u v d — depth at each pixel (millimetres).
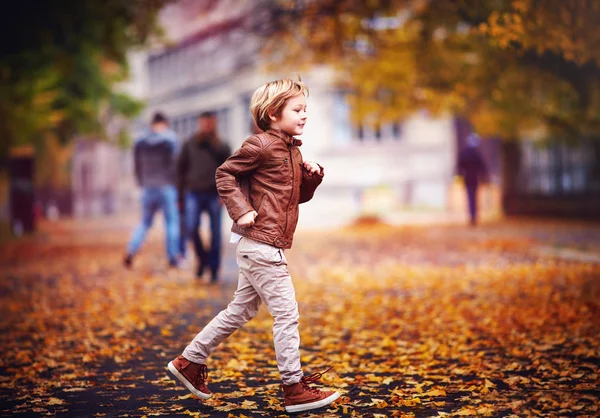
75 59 24922
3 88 27281
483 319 10094
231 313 6480
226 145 14875
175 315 11305
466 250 19250
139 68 62469
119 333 9844
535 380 6996
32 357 8695
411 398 6551
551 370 7387
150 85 61906
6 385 7379
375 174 44062
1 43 23016
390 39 21125
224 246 23422
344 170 43688
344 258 18703
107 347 9078
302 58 24750
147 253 22016
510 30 11883
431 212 38875
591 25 12055
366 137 44188
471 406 6250
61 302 12781
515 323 9680
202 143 14672
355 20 19250
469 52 19828
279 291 6301
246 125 48531
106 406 6586
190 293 13391
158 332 10055
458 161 27359
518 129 28000
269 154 6258
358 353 8414
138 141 17109
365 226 29703
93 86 34438
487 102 25656
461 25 18078
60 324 10750
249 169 6285
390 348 8648
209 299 12750
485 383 6922
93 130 37281
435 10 17531
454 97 24594
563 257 16609
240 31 25656
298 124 6367
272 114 6352
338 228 30031
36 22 22312
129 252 17281
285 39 22578
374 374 7543
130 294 13391
